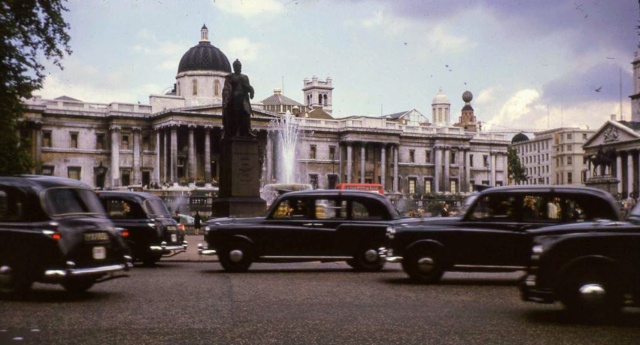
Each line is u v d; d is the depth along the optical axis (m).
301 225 23.48
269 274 22.69
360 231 23.52
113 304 15.09
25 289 15.55
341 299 15.99
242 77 35.72
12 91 36.41
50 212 15.69
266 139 123.19
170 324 12.59
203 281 20.08
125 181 117.25
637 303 12.53
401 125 142.25
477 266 19.33
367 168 136.25
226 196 35.53
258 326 12.40
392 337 11.41
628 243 12.59
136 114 118.25
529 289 13.01
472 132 155.25
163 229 26.02
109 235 16.45
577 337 11.42
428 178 144.12
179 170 120.56
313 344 10.87
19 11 35.78
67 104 115.56
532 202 19.20
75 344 10.83
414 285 19.14
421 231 19.62
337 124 135.12
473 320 13.07
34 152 110.31
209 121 116.56
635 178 148.38
